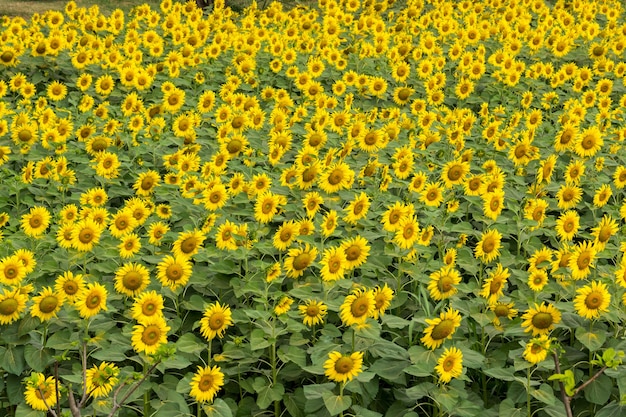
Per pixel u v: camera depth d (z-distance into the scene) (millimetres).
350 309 4641
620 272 4793
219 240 5648
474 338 5113
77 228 5520
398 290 5609
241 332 5309
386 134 7848
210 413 4516
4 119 9008
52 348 4938
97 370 4246
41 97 9828
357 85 10641
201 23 13430
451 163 6480
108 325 5102
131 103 9570
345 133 8555
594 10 14805
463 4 14922
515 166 7773
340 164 6293
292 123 8969
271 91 10086
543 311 4633
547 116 10031
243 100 9422
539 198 7246
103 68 11305
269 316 4918
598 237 5281
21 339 4906
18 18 13297
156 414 4551
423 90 11141
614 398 4844
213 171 7227
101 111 9469
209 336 4773
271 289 5594
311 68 10938
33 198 7723
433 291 5168
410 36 12805
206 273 5766
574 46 12906
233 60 11570
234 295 5770
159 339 4609
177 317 5363
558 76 10891
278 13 14469
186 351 4801
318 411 4734
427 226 5996
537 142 8477
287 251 6145
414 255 5820
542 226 6508
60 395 4387
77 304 4758
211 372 4484
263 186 6496
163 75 11586
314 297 5117
